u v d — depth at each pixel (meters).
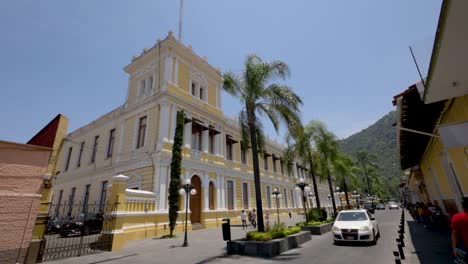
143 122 19.44
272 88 12.09
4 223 6.12
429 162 12.89
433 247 9.01
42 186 6.98
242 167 25.72
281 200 32.19
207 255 9.07
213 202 20.45
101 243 10.47
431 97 5.54
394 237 12.16
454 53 3.99
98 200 20.64
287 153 21.33
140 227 13.60
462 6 3.06
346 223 11.19
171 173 15.22
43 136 9.51
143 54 21.11
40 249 7.90
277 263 7.71
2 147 6.46
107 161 21.39
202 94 23.08
